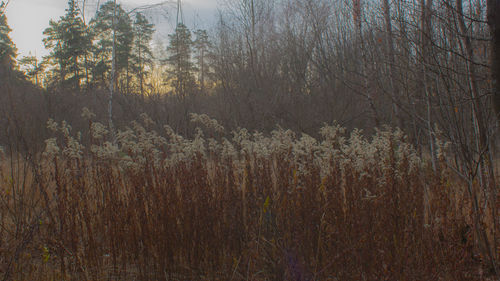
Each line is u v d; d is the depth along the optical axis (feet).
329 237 11.03
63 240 12.24
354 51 42.04
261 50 60.03
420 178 13.70
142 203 12.89
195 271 12.41
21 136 14.90
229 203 13.15
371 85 32.96
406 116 25.00
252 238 12.14
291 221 11.77
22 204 12.87
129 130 14.90
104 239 13.42
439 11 13.93
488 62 13.44
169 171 14.03
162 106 44.27
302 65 49.65
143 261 12.87
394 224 10.93
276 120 42.55
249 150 14.85
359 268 10.24
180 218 12.81
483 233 11.17
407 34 15.87
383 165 12.80
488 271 10.99
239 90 49.14
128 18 51.90
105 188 13.46
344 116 39.55
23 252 12.12
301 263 10.94
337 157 13.62
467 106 13.97
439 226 10.93
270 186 13.34
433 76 14.76
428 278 9.77
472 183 11.35
